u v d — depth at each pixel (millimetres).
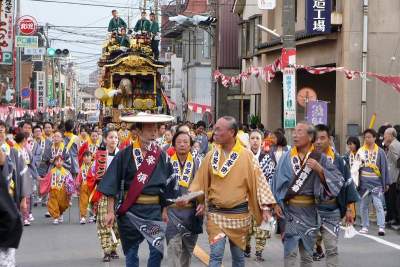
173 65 58125
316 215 8406
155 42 31531
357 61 23719
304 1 26312
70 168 17078
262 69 23328
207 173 8141
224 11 43406
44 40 47656
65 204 16141
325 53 25219
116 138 11344
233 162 7934
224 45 43469
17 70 36688
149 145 8328
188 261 9438
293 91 17891
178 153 9922
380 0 23688
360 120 23703
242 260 8078
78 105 125562
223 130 7926
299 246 8500
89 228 15266
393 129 15289
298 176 8281
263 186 7980
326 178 8172
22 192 10195
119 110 29562
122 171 8289
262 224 8023
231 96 36281
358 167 14242
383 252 12086
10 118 29125
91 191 11453
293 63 17891
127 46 30266
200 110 38344
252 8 35312
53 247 12711
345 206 8992
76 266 10859
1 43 26547
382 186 14180
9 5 26547
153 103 29781
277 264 11062
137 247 8391
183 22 45125
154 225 8297
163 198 8406
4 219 5793
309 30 23438
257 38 34375
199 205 8562
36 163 18547
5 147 11906
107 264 11008
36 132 18938
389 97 23828
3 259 5902
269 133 17531
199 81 49969
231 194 7895
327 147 9062
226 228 7938
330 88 28859
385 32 23734
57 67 74062
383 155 14211
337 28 24062
